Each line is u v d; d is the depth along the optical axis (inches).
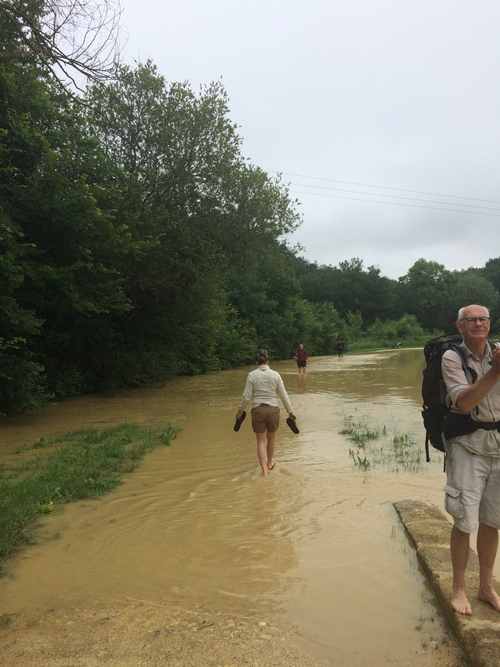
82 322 709.3
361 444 367.9
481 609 137.0
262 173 909.2
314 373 1043.9
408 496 250.2
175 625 138.4
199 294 940.0
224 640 131.0
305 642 130.2
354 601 151.4
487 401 133.2
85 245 558.9
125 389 792.9
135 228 689.0
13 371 490.9
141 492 261.9
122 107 784.9
